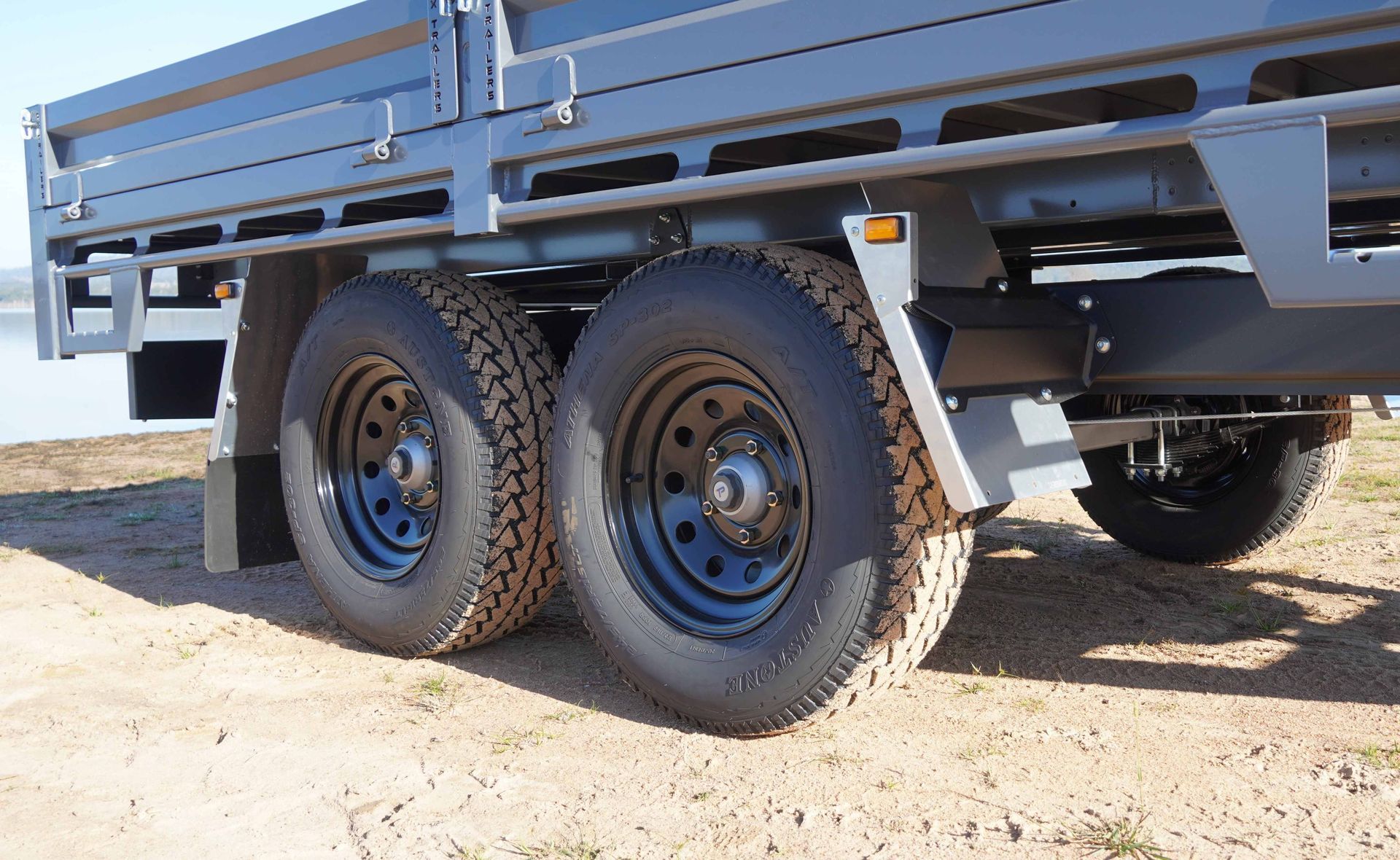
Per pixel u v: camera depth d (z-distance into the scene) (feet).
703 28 8.82
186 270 16.12
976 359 8.23
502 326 11.62
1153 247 12.66
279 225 14.10
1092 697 10.18
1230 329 8.54
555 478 10.62
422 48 11.00
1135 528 15.44
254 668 12.28
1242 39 6.48
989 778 8.46
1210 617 12.69
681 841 7.72
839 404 8.51
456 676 11.67
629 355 9.93
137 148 14.64
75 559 19.38
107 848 8.04
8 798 9.00
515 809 8.36
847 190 9.00
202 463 34.99
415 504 12.74
